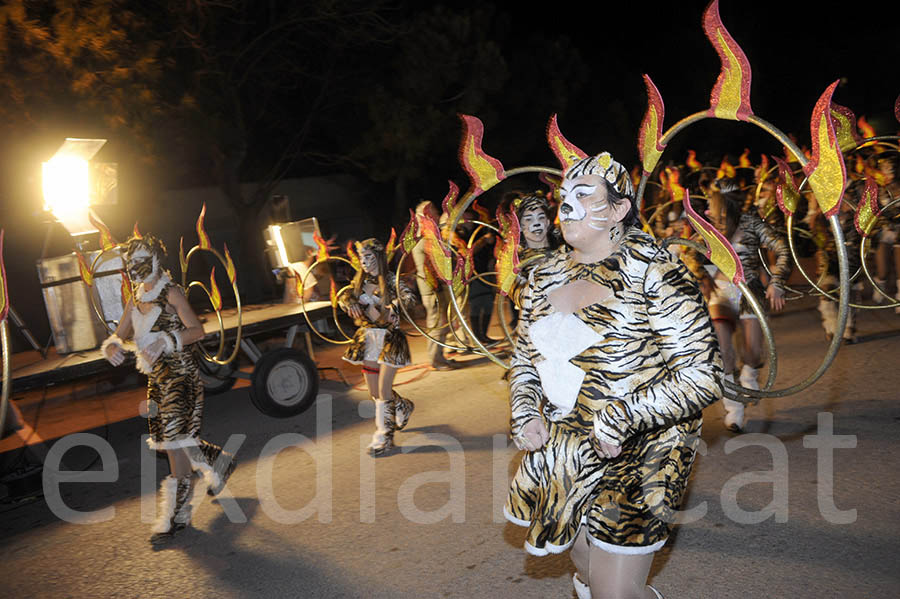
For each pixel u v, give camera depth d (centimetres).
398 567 424
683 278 248
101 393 1003
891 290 1023
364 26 1509
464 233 945
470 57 1550
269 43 1504
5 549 514
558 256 279
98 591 438
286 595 407
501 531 455
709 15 262
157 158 1280
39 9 1089
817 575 373
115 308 713
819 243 853
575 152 326
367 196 2127
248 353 830
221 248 1802
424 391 834
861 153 866
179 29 1258
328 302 909
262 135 1766
